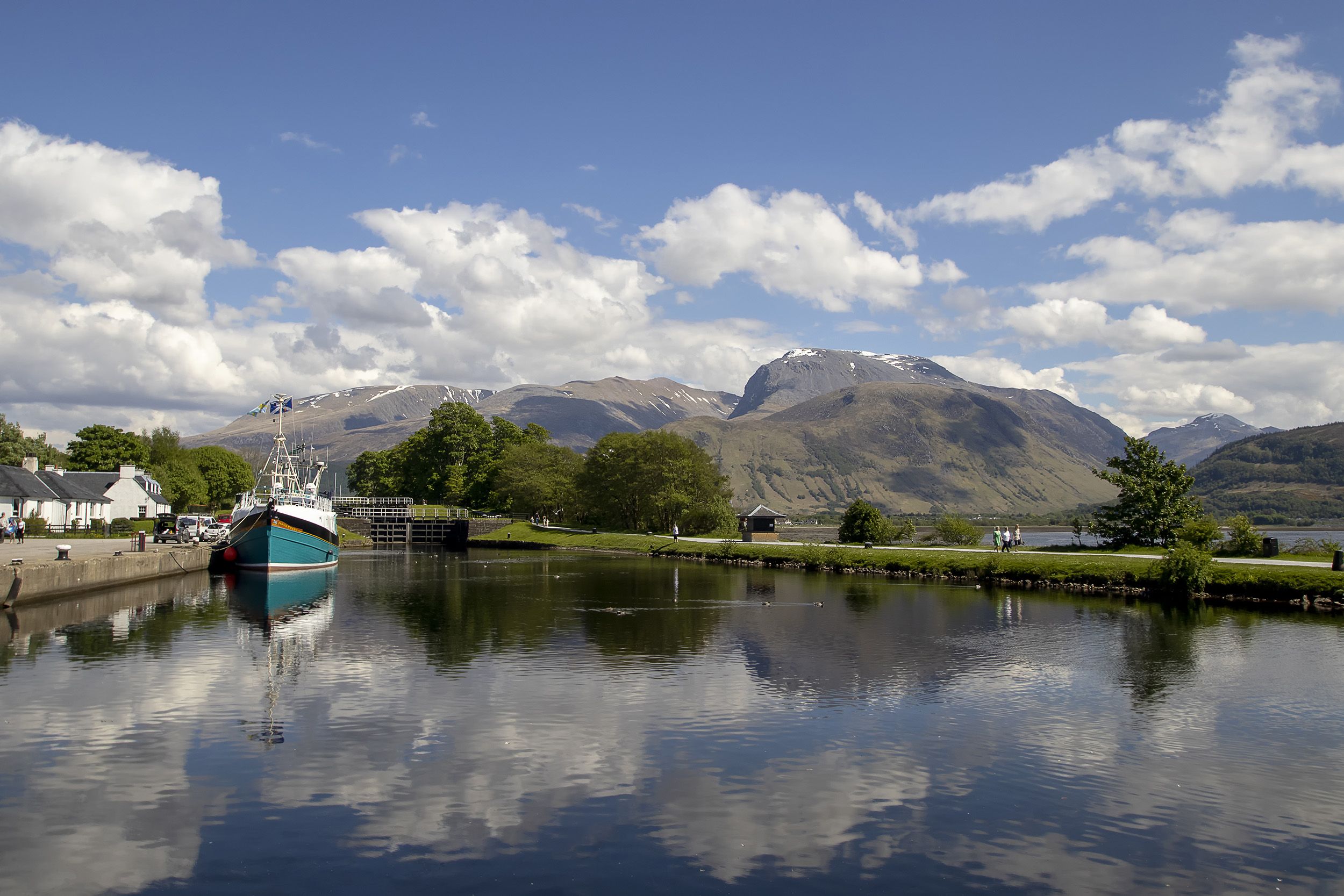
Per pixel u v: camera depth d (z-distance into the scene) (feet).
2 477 360.69
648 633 166.30
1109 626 173.06
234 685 119.85
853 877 64.75
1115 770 87.40
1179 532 270.67
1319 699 114.62
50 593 192.44
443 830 71.97
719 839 70.85
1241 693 117.70
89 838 69.92
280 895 61.21
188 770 85.30
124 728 98.73
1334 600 192.95
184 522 402.93
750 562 354.74
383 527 574.56
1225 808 78.07
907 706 110.73
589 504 569.23
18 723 100.63
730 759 89.86
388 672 128.88
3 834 70.54
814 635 163.63
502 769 86.43
